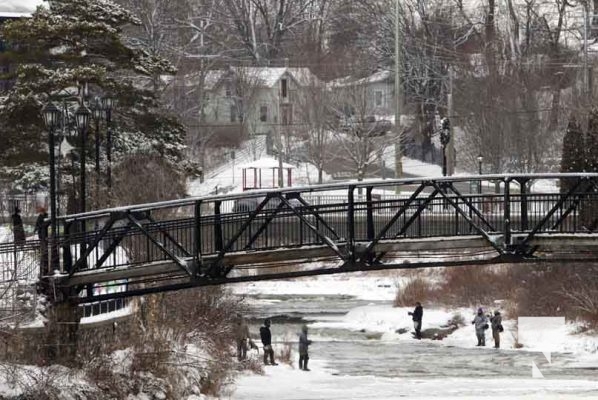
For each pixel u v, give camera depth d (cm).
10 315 7331
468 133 19062
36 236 10281
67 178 11738
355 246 7950
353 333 12812
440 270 15125
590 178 8381
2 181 12225
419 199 8144
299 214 7894
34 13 13088
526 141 18312
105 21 12988
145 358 7781
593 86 17338
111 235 8112
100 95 12862
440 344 12219
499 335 12056
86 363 7519
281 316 13812
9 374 6938
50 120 7781
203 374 8444
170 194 11394
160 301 9250
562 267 12744
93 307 8456
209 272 7875
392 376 10206
